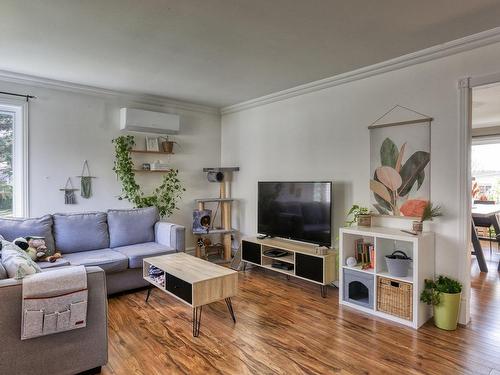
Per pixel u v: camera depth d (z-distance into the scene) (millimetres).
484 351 2426
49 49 2986
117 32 2643
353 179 3668
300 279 4180
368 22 2482
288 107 4414
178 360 2314
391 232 3055
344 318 3018
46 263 3145
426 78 3064
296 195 4031
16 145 3832
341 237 3328
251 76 3793
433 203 3027
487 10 2303
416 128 3133
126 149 4453
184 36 2717
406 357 2350
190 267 3039
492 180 6707
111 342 2562
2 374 1846
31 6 2229
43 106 3916
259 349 2467
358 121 3617
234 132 5324
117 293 3625
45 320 1917
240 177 5215
